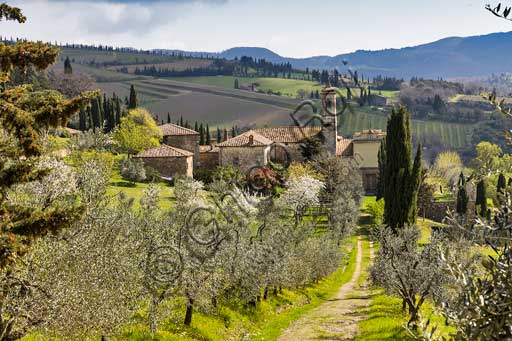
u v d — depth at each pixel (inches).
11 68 621.9
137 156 4630.9
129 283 1002.7
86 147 1493.6
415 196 2610.7
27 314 738.8
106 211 997.8
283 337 1497.3
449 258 430.9
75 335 816.3
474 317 381.1
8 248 575.2
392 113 2679.6
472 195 3644.2
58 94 652.1
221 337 1389.0
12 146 631.2
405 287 1439.5
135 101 6722.4
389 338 1315.2
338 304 2058.3
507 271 378.3
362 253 3395.7
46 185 862.5
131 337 1120.2
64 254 804.6
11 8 609.6
